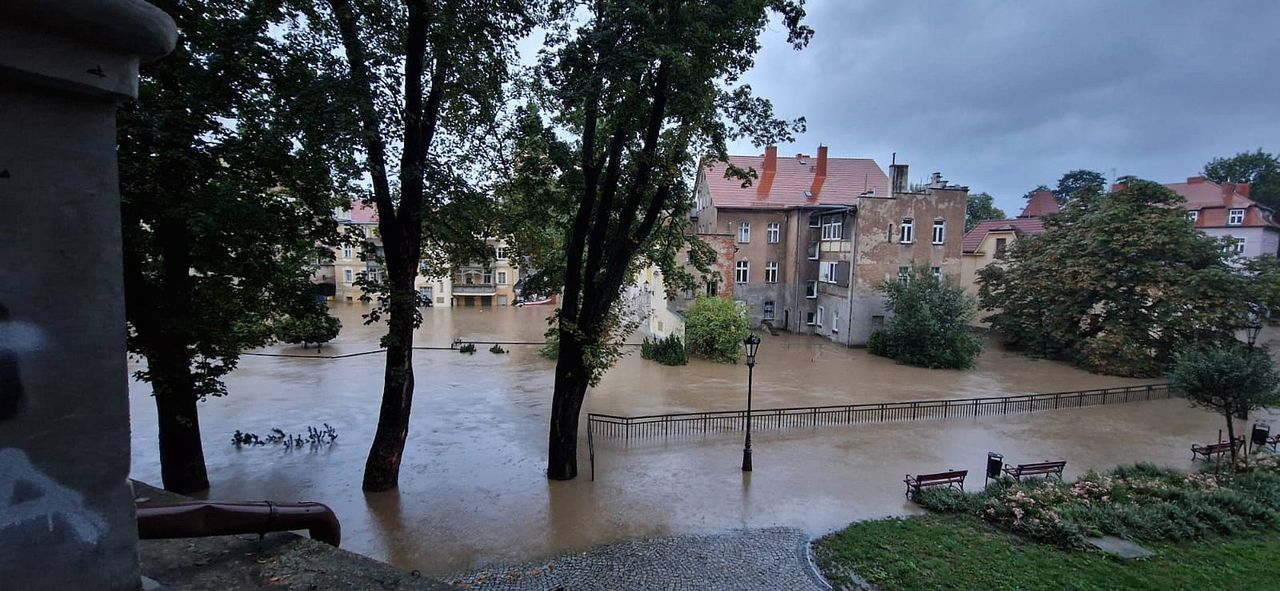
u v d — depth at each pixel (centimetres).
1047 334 3544
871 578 1033
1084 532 1183
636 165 1392
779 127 1376
